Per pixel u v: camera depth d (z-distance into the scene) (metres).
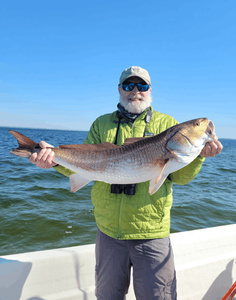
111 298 2.00
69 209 6.48
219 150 1.86
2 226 5.32
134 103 2.24
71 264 2.37
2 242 4.70
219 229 2.97
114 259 1.99
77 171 2.11
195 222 6.04
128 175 1.98
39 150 2.09
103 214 2.07
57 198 7.37
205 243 2.75
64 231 5.22
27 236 4.96
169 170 1.90
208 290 2.71
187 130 1.88
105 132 2.34
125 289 2.05
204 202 7.56
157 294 1.86
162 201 1.98
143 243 1.92
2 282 2.12
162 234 1.97
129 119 2.30
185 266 2.62
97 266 2.11
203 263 2.69
